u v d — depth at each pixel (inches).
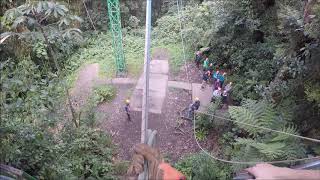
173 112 733.3
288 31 482.9
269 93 564.7
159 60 893.8
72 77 839.1
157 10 1123.9
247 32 786.8
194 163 559.2
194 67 863.1
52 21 646.5
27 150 317.4
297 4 508.7
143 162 182.4
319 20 408.8
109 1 784.3
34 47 758.5
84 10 1010.1
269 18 732.7
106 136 622.5
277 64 581.6
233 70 791.7
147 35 276.2
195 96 770.8
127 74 842.2
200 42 867.4
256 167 194.5
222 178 510.9
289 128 481.7
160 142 665.6
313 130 489.1
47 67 802.2
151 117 719.1
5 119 306.5
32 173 322.3
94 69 861.2
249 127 518.9
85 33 993.5
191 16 981.2
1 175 238.8
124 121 714.8
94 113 653.9
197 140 657.0
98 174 496.1
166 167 187.3
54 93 517.3
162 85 804.6
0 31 610.5
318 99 454.3
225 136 621.6
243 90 708.0
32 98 397.7
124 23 1065.5
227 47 804.0
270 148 456.4
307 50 442.0
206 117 669.3
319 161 219.9
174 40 965.8
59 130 512.1
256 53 751.7
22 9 460.8
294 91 526.9
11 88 336.8
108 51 922.7
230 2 767.1
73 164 456.1
